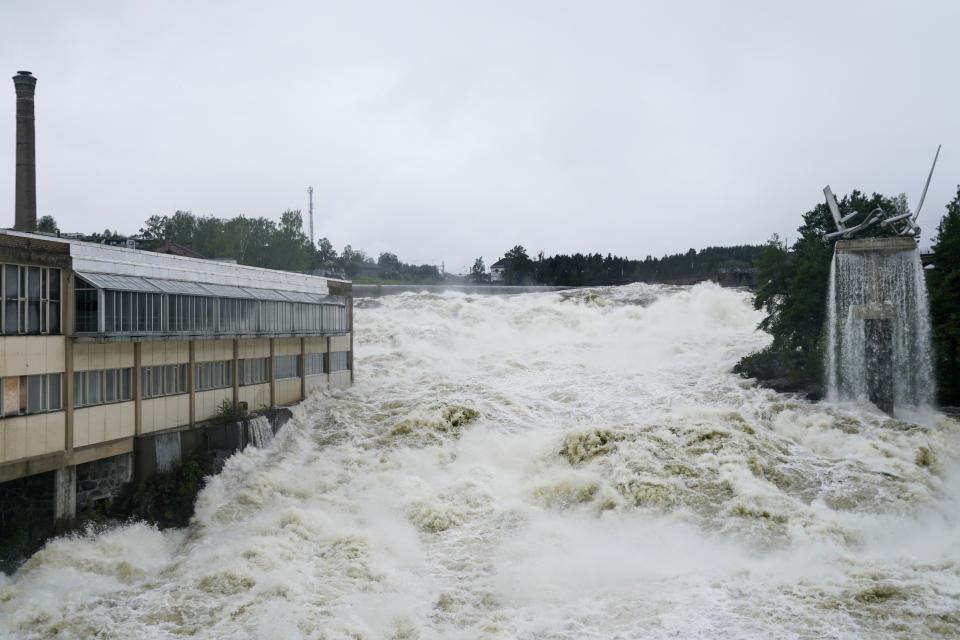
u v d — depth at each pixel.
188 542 31.23
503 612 24.23
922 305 46.56
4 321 26.89
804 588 24.88
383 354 63.25
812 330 53.41
